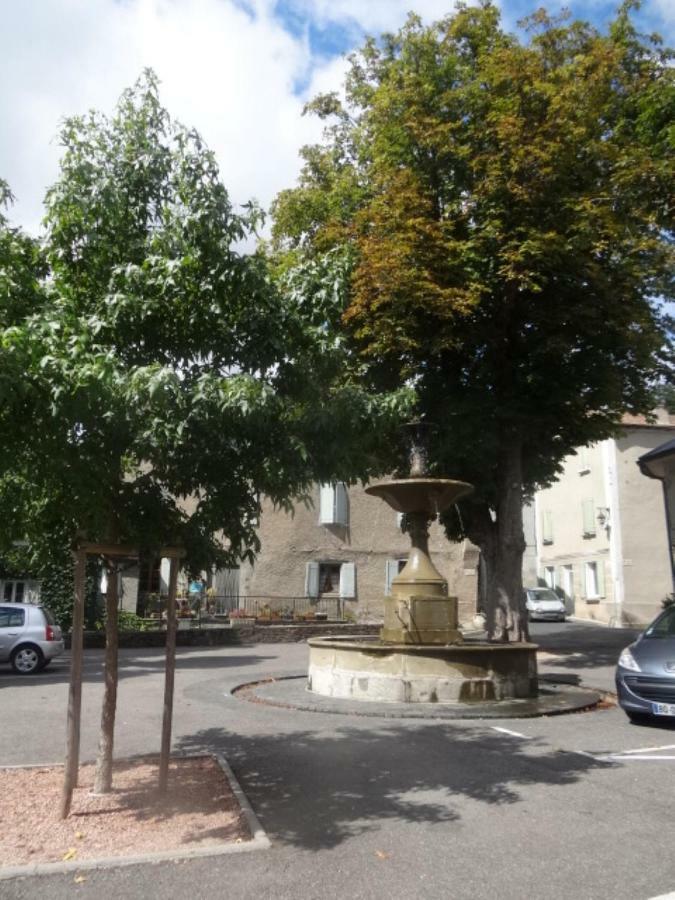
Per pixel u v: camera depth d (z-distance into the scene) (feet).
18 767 22.53
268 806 18.85
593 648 66.64
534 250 44.29
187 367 19.63
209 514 18.71
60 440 16.17
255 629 77.51
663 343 52.42
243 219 19.35
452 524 68.44
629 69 53.42
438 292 44.75
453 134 48.83
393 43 57.16
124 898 13.39
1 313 16.58
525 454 60.95
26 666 51.21
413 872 14.82
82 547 18.30
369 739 27.20
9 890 13.65
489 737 27.91
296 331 20.13
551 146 44.39
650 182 48.73
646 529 105.60
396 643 38.42
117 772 21.70
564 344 47.75
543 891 14.02
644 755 25.03
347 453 19.24
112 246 19.48
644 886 14.28
